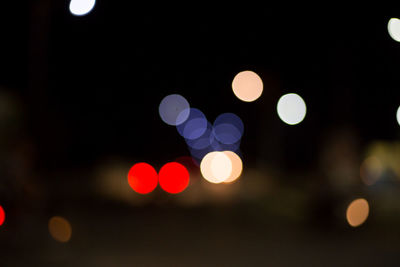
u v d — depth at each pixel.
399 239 13.83
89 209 19.56
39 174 15.58
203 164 26.05
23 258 10.62
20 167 11.12
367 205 14.75
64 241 11.52
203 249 12.19
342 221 14.74
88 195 22.33
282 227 15.75
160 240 13.44
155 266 10.19
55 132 17.77
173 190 22.16
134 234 14.38
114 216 18.16
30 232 11.09
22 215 11.05
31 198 11.17
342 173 15.65
